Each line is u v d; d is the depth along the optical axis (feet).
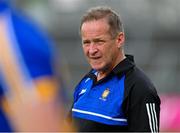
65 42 116.78
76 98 26.50
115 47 24.41
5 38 10.97
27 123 10.43
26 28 11.16
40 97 10.59
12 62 10.84
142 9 119.03
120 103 23.45
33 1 121.70
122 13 117.19
